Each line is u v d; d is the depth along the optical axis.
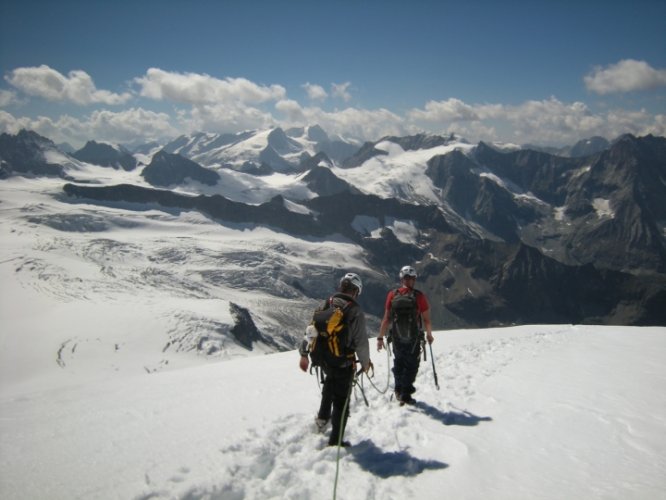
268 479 5.33
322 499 5.04
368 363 6.78
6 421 7.42
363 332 6.70
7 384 93.62
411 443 6.62
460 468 5.72
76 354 110.12
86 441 6.28
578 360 12.88
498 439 6.68
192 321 137.50
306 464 5.84
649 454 6.04
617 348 15.27
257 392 9.51
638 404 8.24
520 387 9.69
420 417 7.86
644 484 5.20
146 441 6.27
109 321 133.38
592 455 6.04
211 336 130.75
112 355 111.44
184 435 6.55
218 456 5.77
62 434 6.60
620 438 6.62
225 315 149.75
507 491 5.13
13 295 169.50
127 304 158.75
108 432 6.68
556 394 9.02
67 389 11.12
